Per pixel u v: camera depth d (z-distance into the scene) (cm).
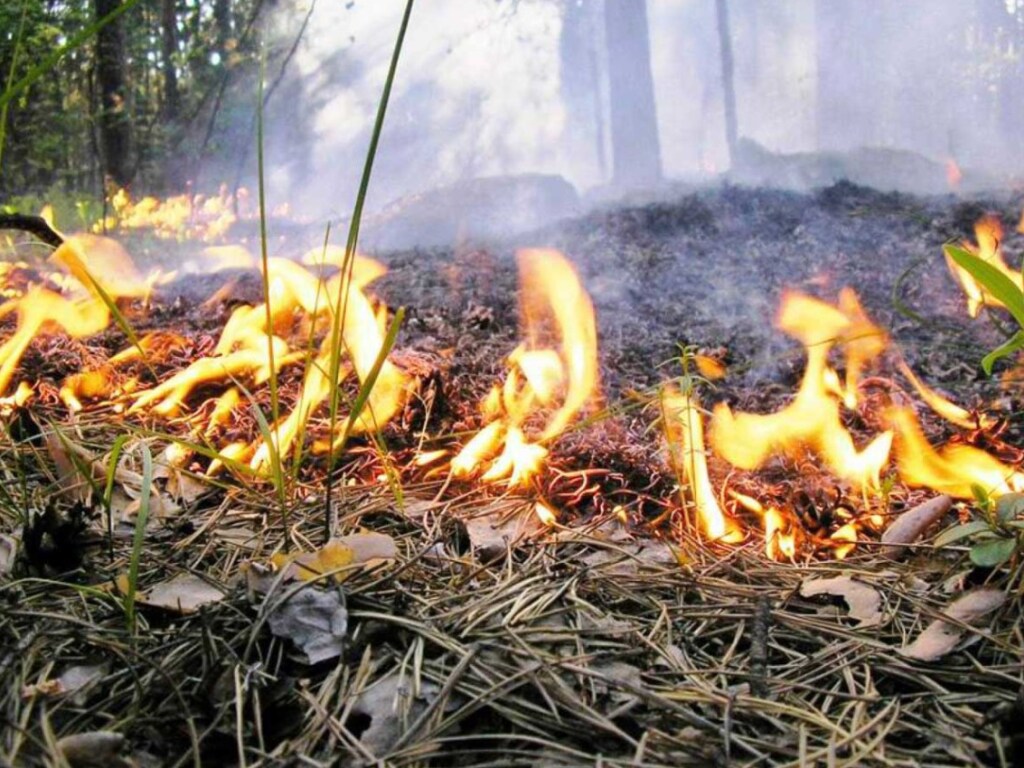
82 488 174
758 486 191
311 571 131
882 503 178
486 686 113
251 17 1230
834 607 139
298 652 119
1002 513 137
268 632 122
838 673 121
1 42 1062
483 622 128
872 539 165
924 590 142
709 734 105
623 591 141
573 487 187
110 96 1127
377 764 99
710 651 127
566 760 101
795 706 113
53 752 97
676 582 144
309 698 110
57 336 324
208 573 144
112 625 125
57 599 132
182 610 127
